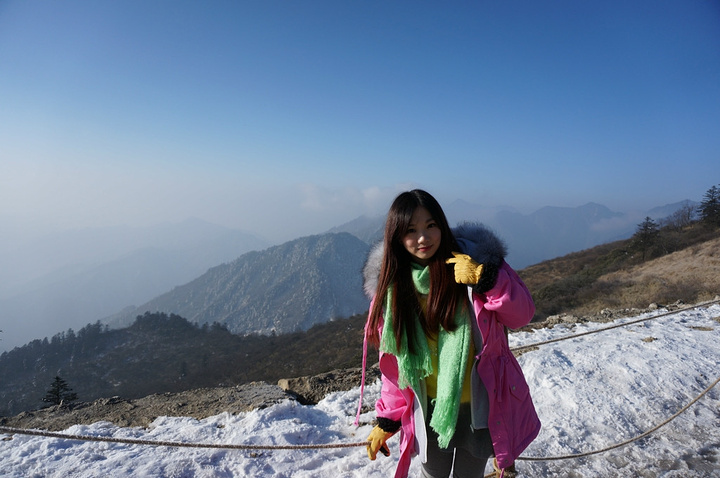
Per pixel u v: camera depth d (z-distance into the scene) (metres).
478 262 1.74
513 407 1.85
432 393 1.96
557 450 3.32
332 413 4.10
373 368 5.26
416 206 1.75
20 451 3.17
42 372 94.38
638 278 25.45
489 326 1.75
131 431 3.58
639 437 3.38
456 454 1.98
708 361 4.95
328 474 2.92
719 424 3.67
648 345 5.52
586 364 4.93
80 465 2.95
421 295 1.87
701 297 15.76
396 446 3.24
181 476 2.84
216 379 60.00
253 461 3.05
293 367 48.50
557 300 26.83
